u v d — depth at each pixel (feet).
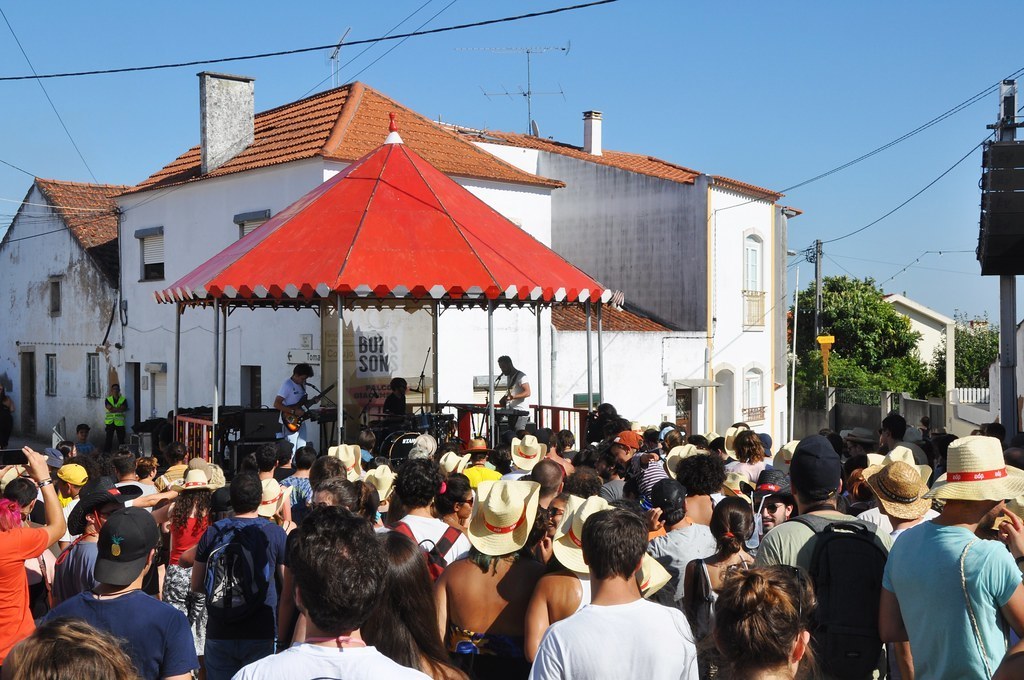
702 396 84.89
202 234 71.87
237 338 67.77
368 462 35.50
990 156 40.93
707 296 83.66
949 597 12.47
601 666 11.35
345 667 9.25
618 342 77.30
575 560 14.07
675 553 17.69
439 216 48.67
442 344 65.26
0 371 105.09
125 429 79.56
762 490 23.03
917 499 15.94
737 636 9.73
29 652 7.92
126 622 13.38
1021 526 14.16
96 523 18.71
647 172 88.38
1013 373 42.60
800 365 123.34
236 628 18.38
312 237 46.73
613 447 28.84
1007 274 41.73
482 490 14.85
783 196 90.63
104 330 85.05
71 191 97.55
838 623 13.69
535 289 46.44
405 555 12.31
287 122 73.61
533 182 72.79
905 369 135.64
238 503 18.81
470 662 14.10
